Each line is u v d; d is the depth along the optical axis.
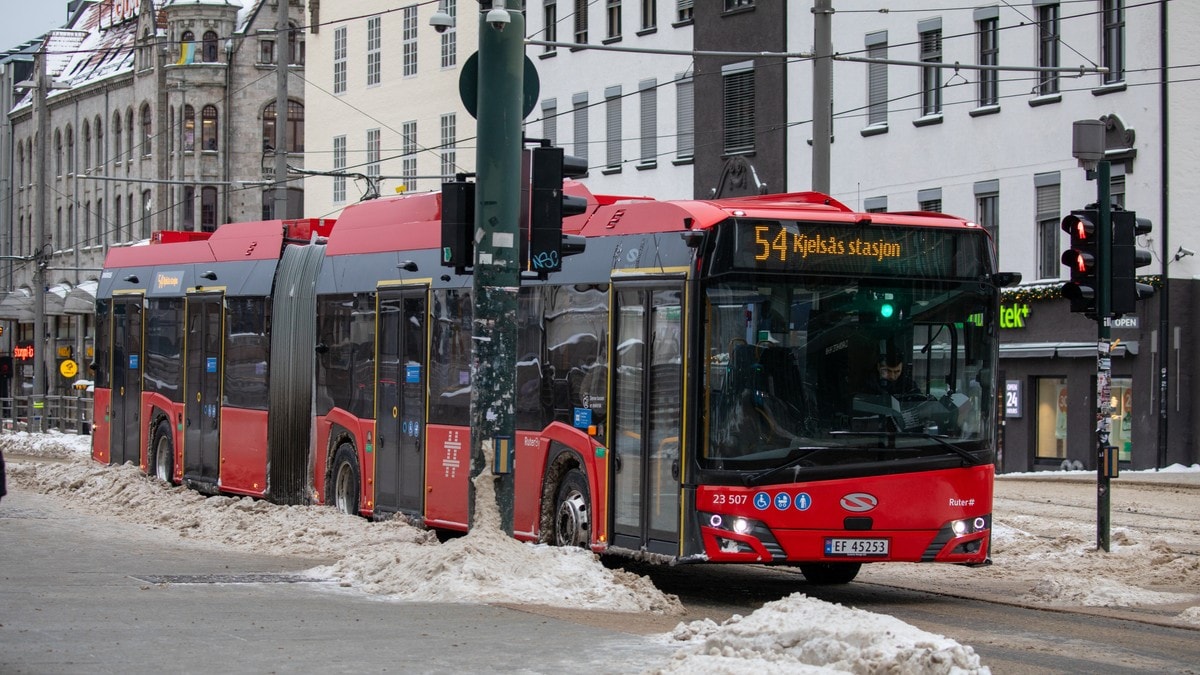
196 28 86.44
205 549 21.48
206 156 86.31
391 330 23.23
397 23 69.88
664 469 17.25
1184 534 24.92
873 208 49.19
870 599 17.88
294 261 26.55
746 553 16.64
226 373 28.23
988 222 45.88
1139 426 41.94
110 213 94.75
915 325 17.36
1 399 69.69
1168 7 41.25
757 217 16.94
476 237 16.59
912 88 47.78
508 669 11.27
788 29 51.50
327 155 74.88
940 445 17.28
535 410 19.92
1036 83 44.22
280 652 11.93
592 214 19.30
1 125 111.75
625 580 16.08
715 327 16.78
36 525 24.14
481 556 15.80
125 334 32.38
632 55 57.97
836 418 16.95
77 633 12.73
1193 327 41.44
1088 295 21.14
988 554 17.67
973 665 10.36
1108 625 15.60
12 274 109.00
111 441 32.84
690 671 10.77
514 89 16.61
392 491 23.05
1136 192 42.06
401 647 12.26
